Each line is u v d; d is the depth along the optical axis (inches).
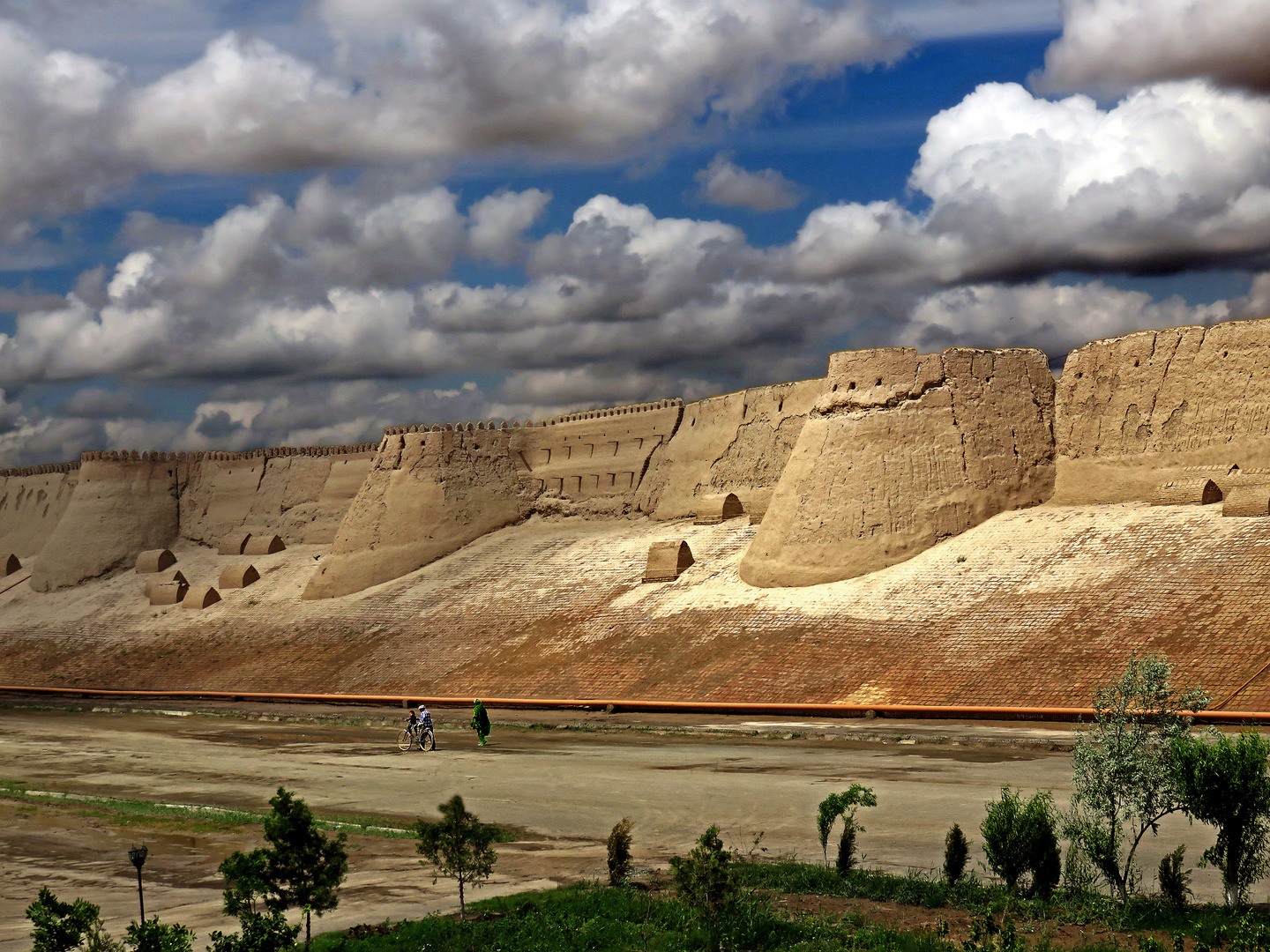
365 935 616.7
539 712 1756.9
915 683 1492.4
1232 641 1306.6
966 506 1800.0
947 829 829.2
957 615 1598.2
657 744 1343.5
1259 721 1154.0
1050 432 1856.5
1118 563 1546.5
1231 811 625.6
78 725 1813.5
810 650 1663.4
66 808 1029.2
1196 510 1584.6
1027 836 668.1
